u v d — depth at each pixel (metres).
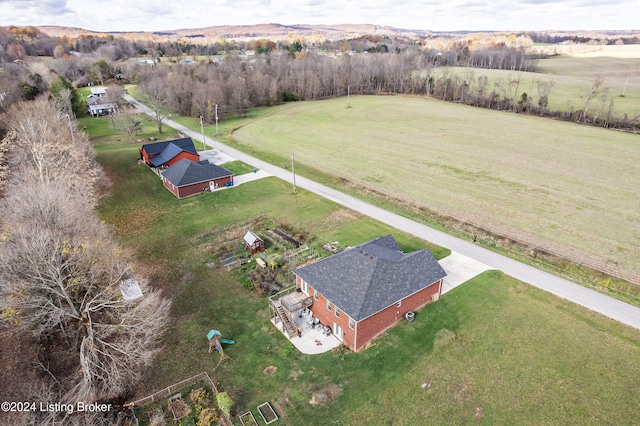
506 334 32.66
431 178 67.62
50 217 34.66
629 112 105.31
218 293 38.44
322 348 31.67
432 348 31.30
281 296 37.62
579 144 85.38
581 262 42.44
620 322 33.94
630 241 46.66
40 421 24.97
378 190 62.59
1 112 84.69
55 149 51.50
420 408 26.42
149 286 39.31
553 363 29.73
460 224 51.25
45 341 31.91
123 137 94.75
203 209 56.78
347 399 27.16
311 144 89.38
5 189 48.62
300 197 60.53
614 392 27.28
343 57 183.62
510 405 26.53
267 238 48.50
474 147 84.62
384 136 94.94
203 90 117.44
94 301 29.09
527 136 92.31
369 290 31.62
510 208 55.72
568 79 149.25
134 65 178.50
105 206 57.91
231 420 25.89
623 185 63.22
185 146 74.69
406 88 154.75
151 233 50.25
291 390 28.02
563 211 54.59
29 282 27.95
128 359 29.30
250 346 32.03
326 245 46.22
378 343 31.94
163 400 27.81
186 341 32.62
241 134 99.44
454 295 37.59
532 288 38.66
